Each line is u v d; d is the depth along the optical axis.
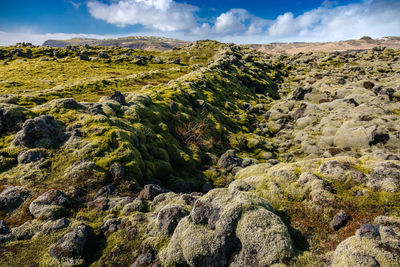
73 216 18.28
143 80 93.69
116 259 14.11
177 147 40.22
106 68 129.00
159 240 14.47
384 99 60.97
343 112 59.06
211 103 71.06
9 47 196.88
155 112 44.75
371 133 44.72
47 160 25.36
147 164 29.77
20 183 22.08
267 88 119.69
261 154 50.03
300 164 19.56
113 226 16.67
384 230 10.57
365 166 16.28
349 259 9.73
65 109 34.31
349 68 149.50
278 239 11.14
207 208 13.72
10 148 26.38
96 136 29.06
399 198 12.93
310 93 80.81
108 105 38.84
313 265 10.41
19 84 75.44
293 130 62.34
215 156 42.00
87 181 23.12
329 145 49.53
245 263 11.09
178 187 28.39
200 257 11.89
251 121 70.56
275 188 16.75
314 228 13.02
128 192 22.97
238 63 138.38
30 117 30.58
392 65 146.88
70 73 107.56
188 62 180.25
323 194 14.55
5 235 15.59
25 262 13.84
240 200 13.38
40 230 16.17
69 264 13.56
